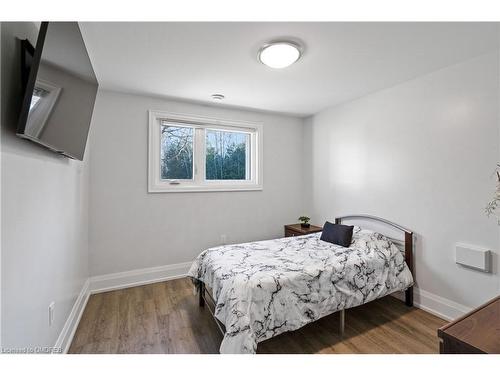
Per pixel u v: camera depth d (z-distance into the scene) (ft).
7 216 3.34
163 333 6.70
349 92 9.54
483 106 6.63
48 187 4.84
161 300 8.59
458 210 7.16
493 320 3.58
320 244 8.67
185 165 11.19
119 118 9.54
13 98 3.55
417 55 6.66
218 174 12.01
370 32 5.59
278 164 12.95
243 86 8.89
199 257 7.96
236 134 12.47
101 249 9.30
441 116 7.52
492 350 3.01
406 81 8.45
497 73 6.37
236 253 7.68
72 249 6.64
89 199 9.07
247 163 12.76
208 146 11.78
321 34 5.67
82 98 5.47
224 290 5.75
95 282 9.17
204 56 6.71
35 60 3.37
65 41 4.32
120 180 9.59
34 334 4.17
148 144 10.03
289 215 13.30
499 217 6.36
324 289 6.37
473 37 5.79
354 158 10.47
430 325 7.11
